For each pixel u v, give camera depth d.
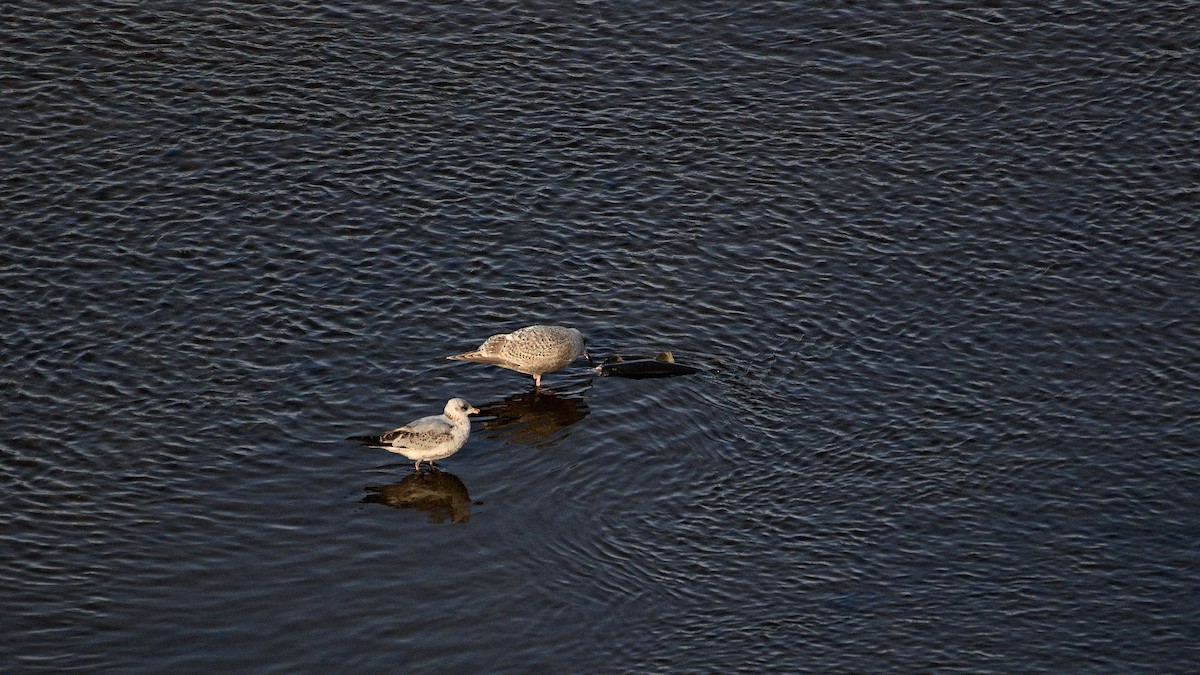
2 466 28.50
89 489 28.09
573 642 24.94
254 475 28.66
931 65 41.59
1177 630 25.30
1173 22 42.56
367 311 33.25
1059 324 33.34
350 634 25.02
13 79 39.97
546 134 39.06
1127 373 31.97
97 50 41.22
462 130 39.12
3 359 31.30
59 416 29.91
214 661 24.39
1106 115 39.72
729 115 39.94
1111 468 29.25
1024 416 30.70
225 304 33.28
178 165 37.56
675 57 41.94
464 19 43.09
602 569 26.64
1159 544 27.30
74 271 34.00
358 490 28.44
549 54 41.88
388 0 43.50
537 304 33.72
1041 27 42.69
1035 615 25.62
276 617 25.36
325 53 41.62
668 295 34.19
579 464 29.30
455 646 24.80
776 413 30.81
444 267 34.69
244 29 42.34
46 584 25.83
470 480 28.80
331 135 38.78
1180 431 30.23
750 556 26.98
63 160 37.47
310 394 30.88
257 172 37.44
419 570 26.50
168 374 31.22
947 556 27.03
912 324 33.38
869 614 25.64
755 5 43.50
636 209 36.72
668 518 27.94
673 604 25.83
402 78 40.84
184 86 40.19
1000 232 36.12
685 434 30.20
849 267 35.06
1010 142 38.97
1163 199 36.97
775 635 25.14
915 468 29.28
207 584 26.03
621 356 32.16
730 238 35.91
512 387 31.55
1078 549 27.20
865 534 27.55
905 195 37.31
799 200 37.16
